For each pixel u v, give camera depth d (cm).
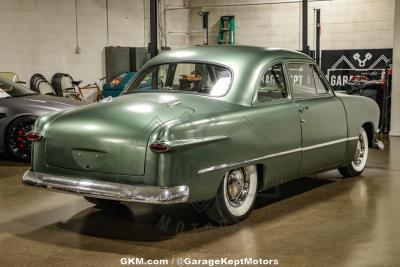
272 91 490
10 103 739
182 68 492
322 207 511
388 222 461
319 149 536
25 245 404
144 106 425
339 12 1473
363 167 652
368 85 1135
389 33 1429
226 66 471
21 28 1165
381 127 1077
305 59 544
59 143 421
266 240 412
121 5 1453
